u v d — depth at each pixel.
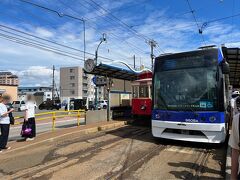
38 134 11.88
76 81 107.19
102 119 17.28
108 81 17.72
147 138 11.16
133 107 16.53
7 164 7.21
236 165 2.78
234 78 19.11
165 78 9.84
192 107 8.98
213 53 9.05
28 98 10.53
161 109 9.67
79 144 9.91
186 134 9.08
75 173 6.42
